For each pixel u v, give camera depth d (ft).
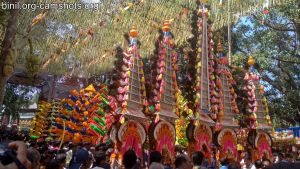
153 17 35.60
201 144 30.30
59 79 63.26
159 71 28.02
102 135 36.37
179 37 35.88
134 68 26.55
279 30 55.62
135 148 25.46
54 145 37.55
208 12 32.91
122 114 24.62
